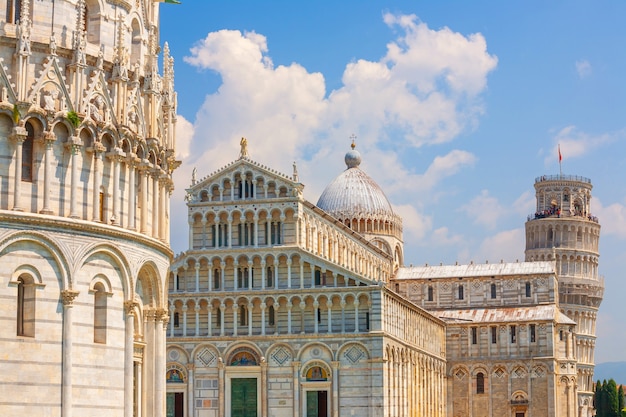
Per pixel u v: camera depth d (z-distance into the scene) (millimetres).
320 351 146375
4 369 69000
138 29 84625
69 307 71938
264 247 151125
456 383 195375
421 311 171625
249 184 153875
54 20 75562
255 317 150500
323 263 148750
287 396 147000
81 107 74750
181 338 151625
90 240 73875
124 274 76875
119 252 76188
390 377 147375
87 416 72750
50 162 72625
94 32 79250
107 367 74812
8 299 69562
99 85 77000
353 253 182875
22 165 71938
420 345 171500
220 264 152375
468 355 195625
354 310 146250
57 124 73312
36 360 70250
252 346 149000
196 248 153750
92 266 74250
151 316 81750
